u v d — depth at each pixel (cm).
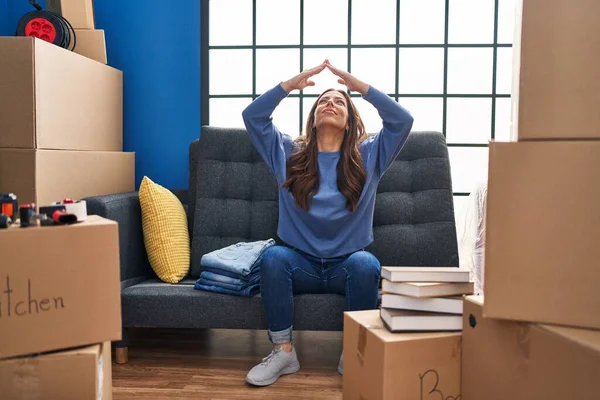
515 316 119
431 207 238
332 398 179
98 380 133
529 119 118
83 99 239
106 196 217
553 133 116
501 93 281
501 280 120
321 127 212
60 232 129
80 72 236
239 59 289
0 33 278
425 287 142
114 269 136
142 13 282
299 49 286
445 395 140
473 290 147
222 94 290
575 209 115
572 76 114
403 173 246
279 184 216
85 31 260
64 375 128
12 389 127
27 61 199
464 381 140
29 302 127
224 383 191
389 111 205
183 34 282
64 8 259
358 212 209
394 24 283
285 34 287
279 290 194
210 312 203
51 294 129
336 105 210
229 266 204
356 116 217
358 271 193
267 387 188
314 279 203
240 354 225
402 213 240
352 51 286
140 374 199
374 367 138
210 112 291
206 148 252
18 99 200
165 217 232
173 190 275
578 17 113
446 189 240
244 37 288
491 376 129
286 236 213
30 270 127
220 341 244
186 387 187
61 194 218
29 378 127
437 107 285
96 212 205
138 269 234
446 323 142
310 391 184
